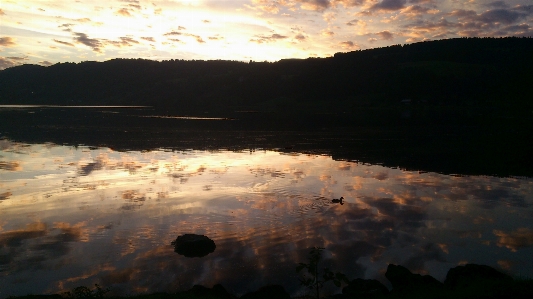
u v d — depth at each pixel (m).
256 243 15.05
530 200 20.81
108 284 12.11
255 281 12.29
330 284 11.98
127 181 24.55
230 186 23.33
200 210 18.86
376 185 23.97
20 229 16.56
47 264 13.41
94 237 15.68
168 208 19.17
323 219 17.64
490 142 43.81
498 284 8.74
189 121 73.88
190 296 10.05
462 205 19.89
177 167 29.00
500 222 17.41
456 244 15.01
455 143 43.38
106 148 38.34
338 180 25.22
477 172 27.95
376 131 56.56
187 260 13.66
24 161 31.23
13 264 13.41
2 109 115.81
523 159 33.00
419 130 58.03
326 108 105.00
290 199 20.75
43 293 11.55
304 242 15.15
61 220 17.61
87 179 25.08
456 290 9.15
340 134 52.38
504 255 14.02
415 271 12.90
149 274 12.73
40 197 21.08
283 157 33.97
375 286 11.09
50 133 51.53
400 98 103.94
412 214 18.44
